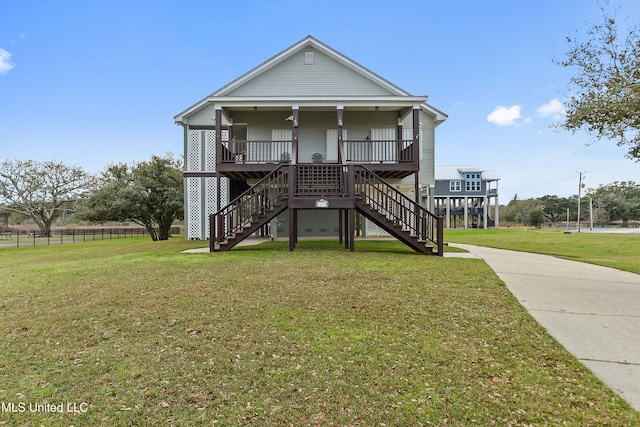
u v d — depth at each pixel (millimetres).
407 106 11961
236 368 2814
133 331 3578
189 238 15758
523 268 7410
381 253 9000
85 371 2779
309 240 14141
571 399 2410
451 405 2324
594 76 5883
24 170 32094
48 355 3062
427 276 6004
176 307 4301
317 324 3754
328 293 4906
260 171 11523
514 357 3049
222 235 9898
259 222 9664
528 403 2355
